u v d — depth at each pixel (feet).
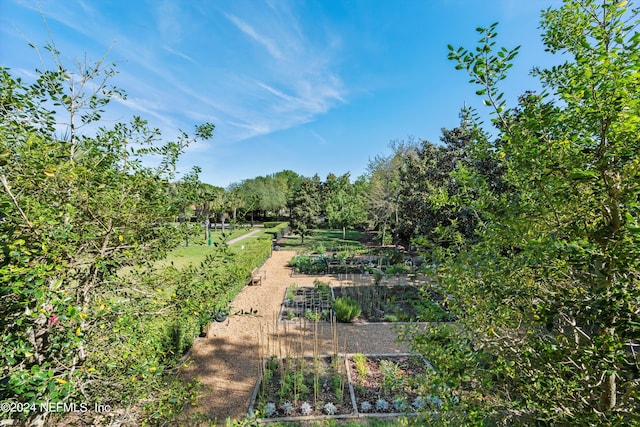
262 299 32.91
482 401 6.32
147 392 8.48
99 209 8.12
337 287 37.35
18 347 5.37
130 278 9.75
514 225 5.49
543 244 4.60
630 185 4.60
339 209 93.04
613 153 4.73
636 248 4.23
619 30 5.06
